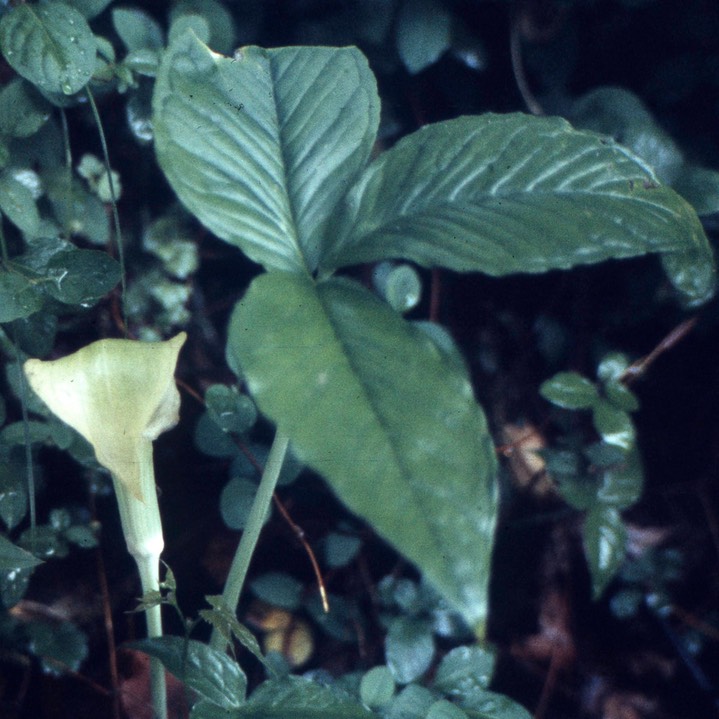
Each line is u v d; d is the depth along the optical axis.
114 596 1.08
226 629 0.84
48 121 0.99
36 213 0.95
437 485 0.71
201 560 1.12
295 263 0.79
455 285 1.32
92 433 0.83
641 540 1.31
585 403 1.03
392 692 0.93
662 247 0.78
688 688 1.25
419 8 1.10
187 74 0.80
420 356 0.74
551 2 1.18
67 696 1.03
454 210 0.79
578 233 0.78
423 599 1.06
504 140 0.80
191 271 1.11
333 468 0.71
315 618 1.12
